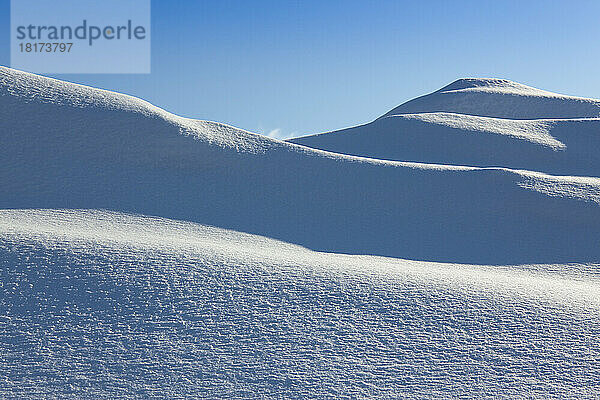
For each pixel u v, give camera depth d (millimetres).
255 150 30797
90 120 29641
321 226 24469
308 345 11422
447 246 23203
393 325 12320
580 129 45344
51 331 11609
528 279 16891
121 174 26531
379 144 42625
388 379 10375
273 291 13703
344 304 13211
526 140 41438
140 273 14102
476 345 11594
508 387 10188
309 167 29766
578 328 12438
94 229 20094
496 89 69438
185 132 30344
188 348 11195
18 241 15461
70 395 9734
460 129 43375
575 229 25281
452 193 28109
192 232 21719
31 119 28828
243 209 25297
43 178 25266
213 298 13156
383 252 21906
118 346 11188
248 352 11117
